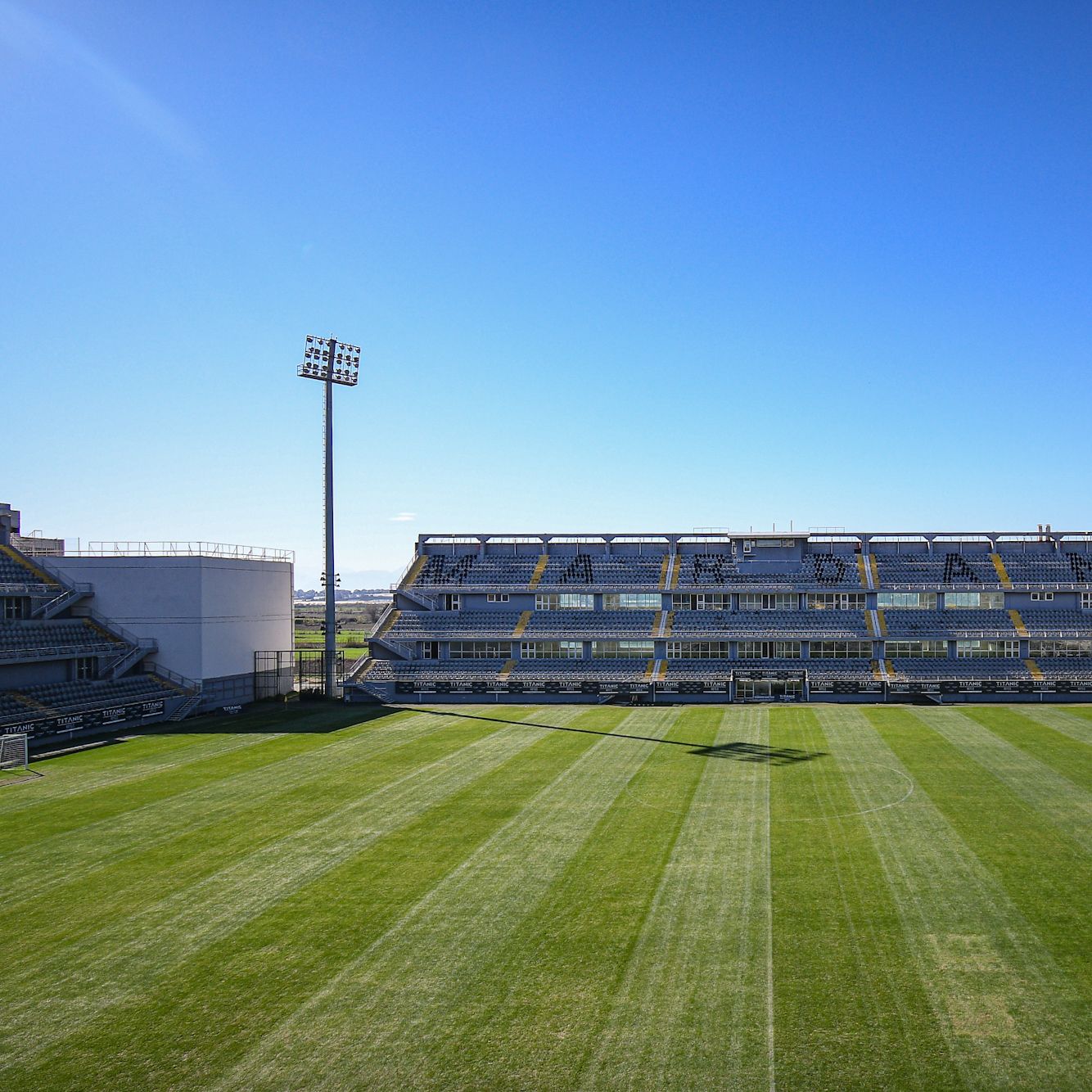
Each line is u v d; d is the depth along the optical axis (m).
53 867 31.88
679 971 22.73
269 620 83.56
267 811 39.09
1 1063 19.12
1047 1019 20.03
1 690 60.78
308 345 77.62
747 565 87.12
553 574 88.06
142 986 22.53
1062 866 30.16
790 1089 17.67
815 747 52.62
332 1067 18.72
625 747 53.34
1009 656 78.44
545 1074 18.31
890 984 21.83
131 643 72.44
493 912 26.83
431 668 81.25
